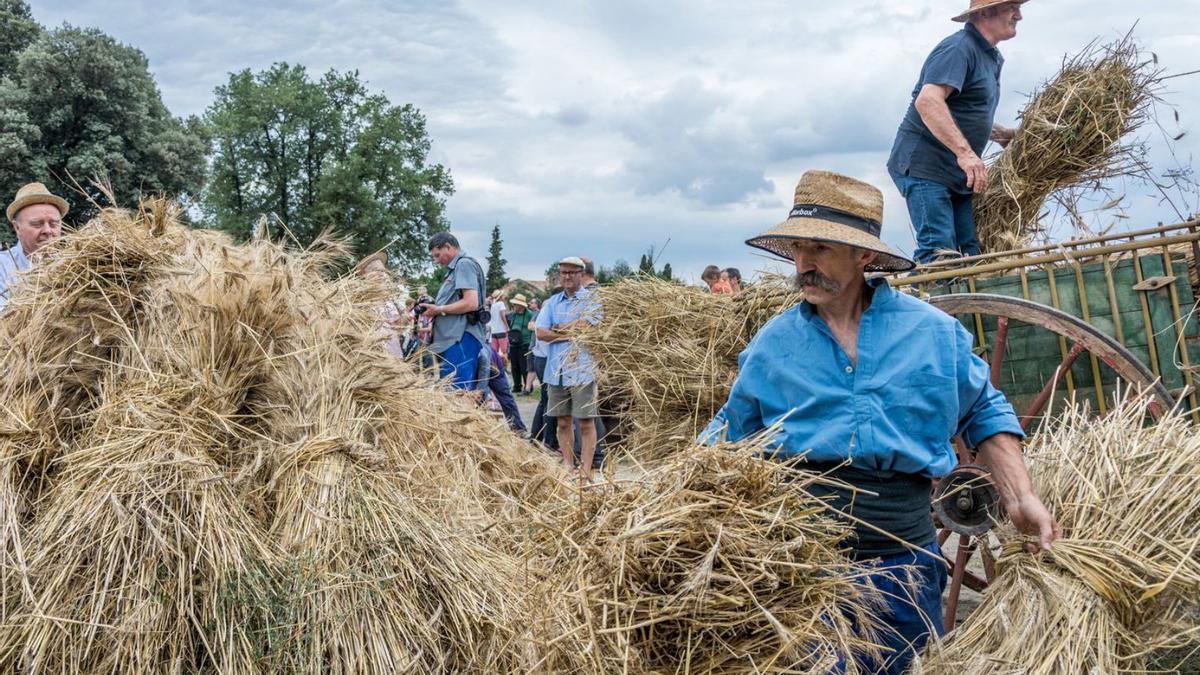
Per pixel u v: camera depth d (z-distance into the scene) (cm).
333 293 394
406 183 4809
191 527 295
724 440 233
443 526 325
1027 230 545
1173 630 251
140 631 276
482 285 781
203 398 331
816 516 226
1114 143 518
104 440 317
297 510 308
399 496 325
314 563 294
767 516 210
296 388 345
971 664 244
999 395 265
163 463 306
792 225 255
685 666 205
